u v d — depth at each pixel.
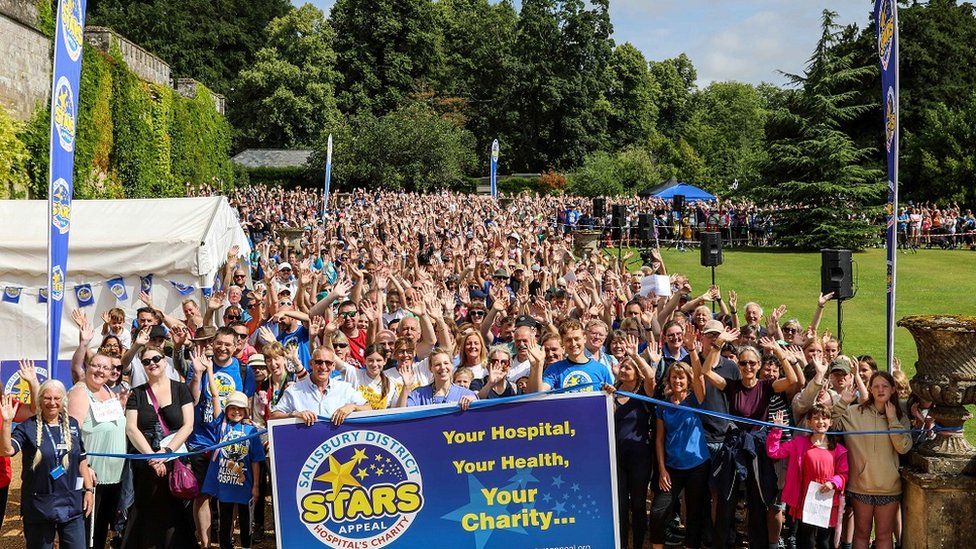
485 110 90.06
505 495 7.76
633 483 8.23
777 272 32.97
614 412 8.27
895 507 7.98
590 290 13.80
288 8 96.25
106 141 35.19
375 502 7.68
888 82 11.56
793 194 40.09
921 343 7.77
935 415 7.75
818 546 8.32
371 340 11.20
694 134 94.06
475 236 26.36
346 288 12.25
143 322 10.83
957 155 46.38
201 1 86.94
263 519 9.27
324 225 35.09
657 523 8.20
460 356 10.06
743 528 9.34
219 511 8.48
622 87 95.75
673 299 12.53
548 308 12.25
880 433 7.91
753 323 11.17
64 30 9.62
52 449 7.48
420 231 27.64
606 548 7.79
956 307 25.31
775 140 42.38
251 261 23.73
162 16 83.00
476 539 7.73
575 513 7.78
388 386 8.80
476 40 102.50
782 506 8.27
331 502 7.66
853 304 26.02
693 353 8.42
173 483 8.05
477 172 88.19
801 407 8.24
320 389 8.18
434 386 8.45
